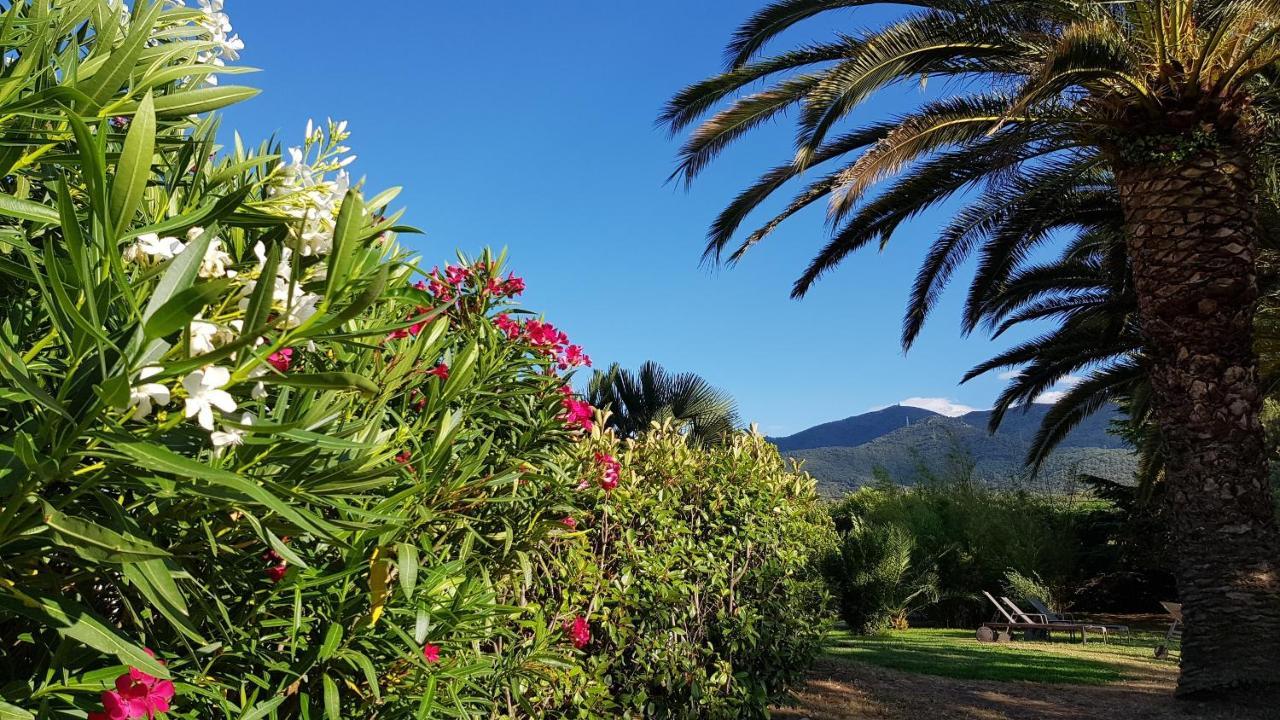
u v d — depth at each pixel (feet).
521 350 9.51
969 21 22.03
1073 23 21.53
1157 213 23.52
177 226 4.07
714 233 30.07
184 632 4.02
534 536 8.77
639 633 14.78
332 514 5.57
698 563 16.84
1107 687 26.11
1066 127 24.91
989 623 50.98
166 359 3.54
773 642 19.07
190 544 4.86
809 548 22.44
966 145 26.68
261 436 4.32
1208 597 22.98
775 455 21.65
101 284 3.51
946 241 29.91
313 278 4.59
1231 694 22.11
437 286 9.40
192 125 5.39
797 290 31.99
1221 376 22.99
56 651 4.38
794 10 26.09
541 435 8.94
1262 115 24.17
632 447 17.07
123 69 3.96
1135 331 36.35
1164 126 23.15
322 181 5.24
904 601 45.19
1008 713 22.30
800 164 26.81
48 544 3.92
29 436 3.34
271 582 5.90
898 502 65.31
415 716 6.49
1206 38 21.68
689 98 28.55
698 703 15.61
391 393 6.44
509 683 9.15
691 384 45.96
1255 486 22.81
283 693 5.85
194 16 5.54
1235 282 22.84
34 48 4.07
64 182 3.15
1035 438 43.09
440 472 6.66
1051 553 61.72
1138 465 49.29
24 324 4.44
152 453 3.43
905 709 22.35
